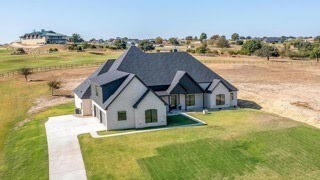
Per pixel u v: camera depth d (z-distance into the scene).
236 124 36.25
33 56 133.38
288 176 23.70
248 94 56.62
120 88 36.66
